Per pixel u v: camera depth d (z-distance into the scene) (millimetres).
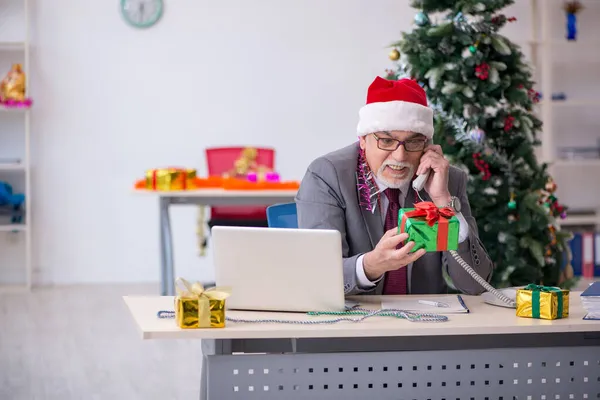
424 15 4734
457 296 2811
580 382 2439
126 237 7859
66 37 7652
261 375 2334
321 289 2488
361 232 2951
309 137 7910
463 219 2857
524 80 4789
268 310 2539
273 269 2504
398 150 2799
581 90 8164
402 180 2848
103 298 7047
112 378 4566
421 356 2373
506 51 4617
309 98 7887
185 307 2275
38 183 7719
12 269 7754
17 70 7402
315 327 2305
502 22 4746
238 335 2258
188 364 4895
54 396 4203
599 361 2441
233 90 7824
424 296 2812
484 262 2912
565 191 8227
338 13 7855
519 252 4852
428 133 2867
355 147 3084
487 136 4832
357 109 7930
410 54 4719
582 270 7820
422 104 2916
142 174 7812
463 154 4699
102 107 7727
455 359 2387
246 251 2514
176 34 7746
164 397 4211
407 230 2523
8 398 4156
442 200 2824
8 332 5711
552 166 8164
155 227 7887
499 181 4910
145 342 5453
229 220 6938
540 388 2426
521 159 4887
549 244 4961
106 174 7781
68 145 7723
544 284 5004
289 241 2467
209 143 7836
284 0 7801
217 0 7758
